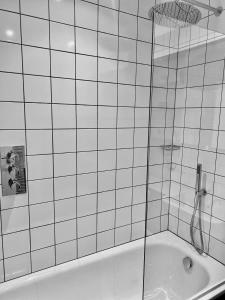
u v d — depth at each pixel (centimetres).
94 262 164
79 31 141
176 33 168
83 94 148
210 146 166
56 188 148
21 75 128
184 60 174
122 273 176
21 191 137
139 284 183
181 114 183
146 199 184
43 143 140
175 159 191
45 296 149
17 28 124
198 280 163
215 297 140
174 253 179
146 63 170
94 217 167
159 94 176
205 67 162
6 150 130
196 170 176
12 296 138
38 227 146
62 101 142
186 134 181
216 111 159
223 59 152
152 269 165
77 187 156
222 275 154
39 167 141
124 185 176
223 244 163
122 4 153
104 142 162
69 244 160
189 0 141
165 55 170
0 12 118
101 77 153
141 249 183
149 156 182
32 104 133
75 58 142
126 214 181
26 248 145
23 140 134
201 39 162
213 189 167
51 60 135
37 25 128
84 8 140
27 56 128
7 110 127
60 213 152
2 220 135
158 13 155
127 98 166
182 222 189
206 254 174
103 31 149
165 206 196
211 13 156
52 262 155
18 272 145
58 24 134
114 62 156
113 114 162
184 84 178
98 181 164
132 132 173
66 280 155
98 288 167
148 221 187
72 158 151
